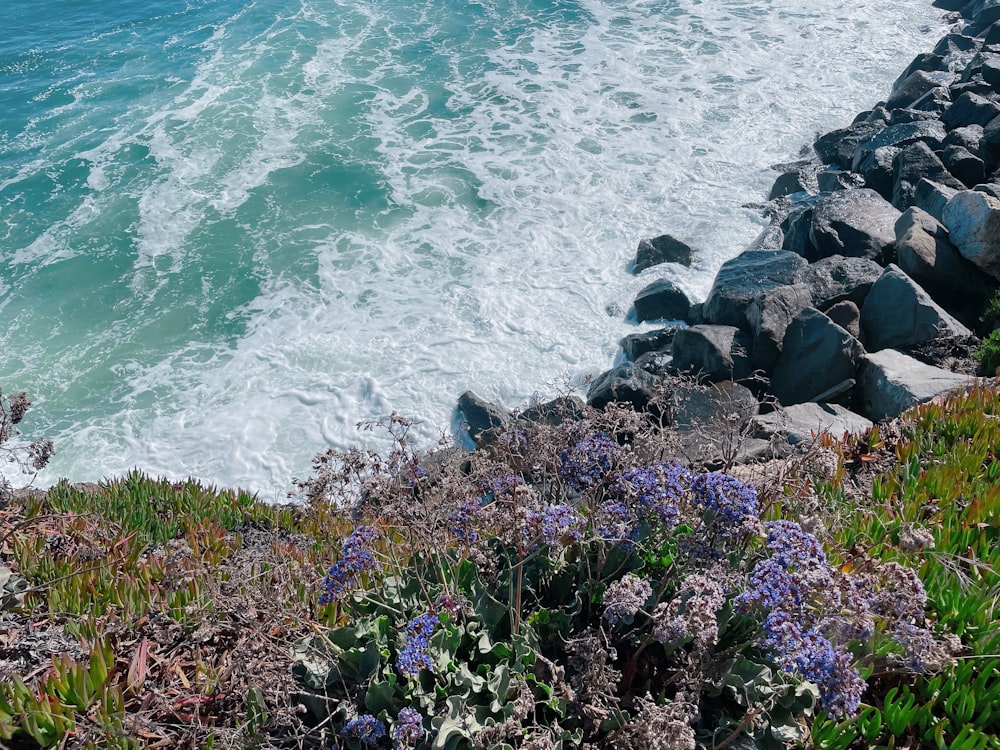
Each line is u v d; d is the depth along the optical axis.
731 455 6.83
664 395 7.63
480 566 5.11
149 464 15.14
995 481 7.21
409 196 22.08
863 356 13.14
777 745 4.43
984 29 28.69
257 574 6.70
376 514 6.22
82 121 26.05
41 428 15.88
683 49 29.67
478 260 19.77
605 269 19.33
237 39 30.97
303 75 28.20
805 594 4.26
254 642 4.97
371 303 18.59
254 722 4.62
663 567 5.11
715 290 15.67
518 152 23.81
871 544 6.09
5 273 19.88
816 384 13.30
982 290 15.00
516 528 4.68
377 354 17.20
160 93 27.45
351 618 5.41
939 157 19.42
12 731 4.66
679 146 24.00
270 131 25.16
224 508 9.45
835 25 31.36
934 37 30.28
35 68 29.41
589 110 25.88
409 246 20.30
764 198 21.62
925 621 5.20
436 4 33.22
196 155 24.09
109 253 20.41
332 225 21.12
